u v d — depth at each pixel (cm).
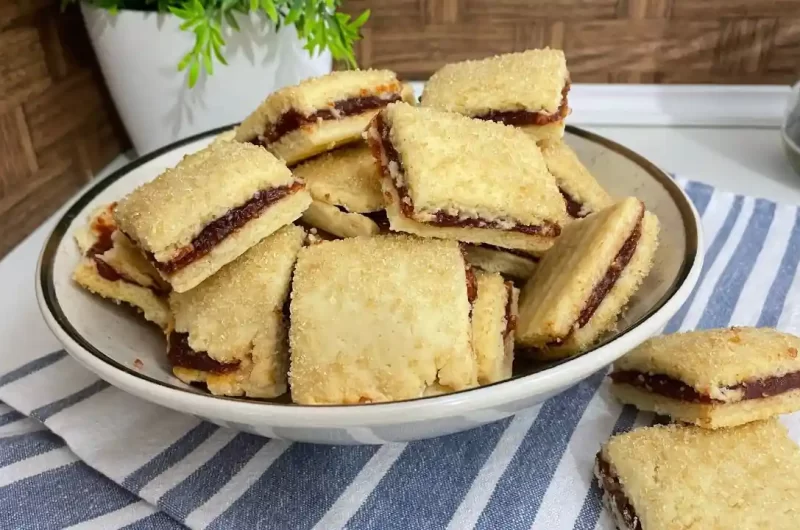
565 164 34
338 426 24
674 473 27
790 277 35
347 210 32
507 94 34
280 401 29
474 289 29
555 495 27
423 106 34
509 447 29
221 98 40
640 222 31
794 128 42
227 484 28
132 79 40
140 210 30
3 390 30
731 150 45
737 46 47
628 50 47
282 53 40
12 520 27
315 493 27
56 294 29
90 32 40
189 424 30
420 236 30
